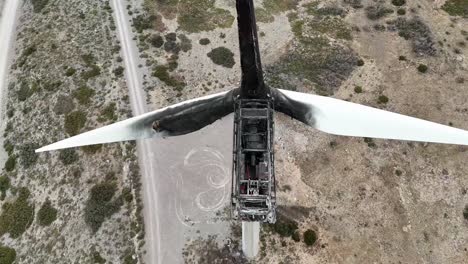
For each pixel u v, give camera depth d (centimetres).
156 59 6438
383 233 4669
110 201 5034
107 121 5741
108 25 6962
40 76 6412
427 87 5878
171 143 5494
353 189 4981
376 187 4994
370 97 5841
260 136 2730
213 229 4756
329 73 6122
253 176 2828
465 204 4853
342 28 6681
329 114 2531
